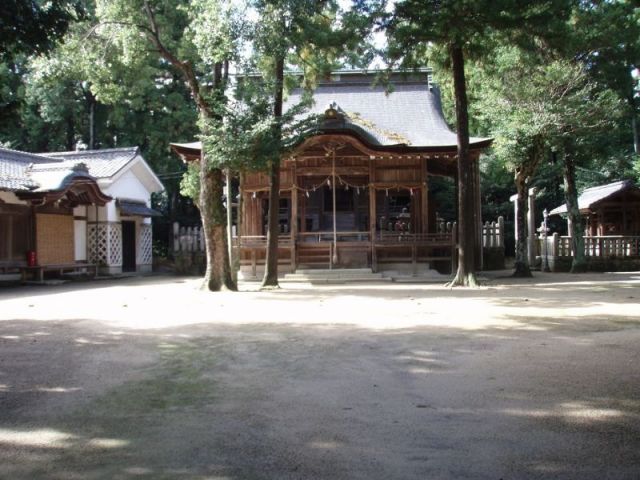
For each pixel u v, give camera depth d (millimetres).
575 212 22328
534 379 5574
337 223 23609
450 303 11875
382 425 4340
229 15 13492
